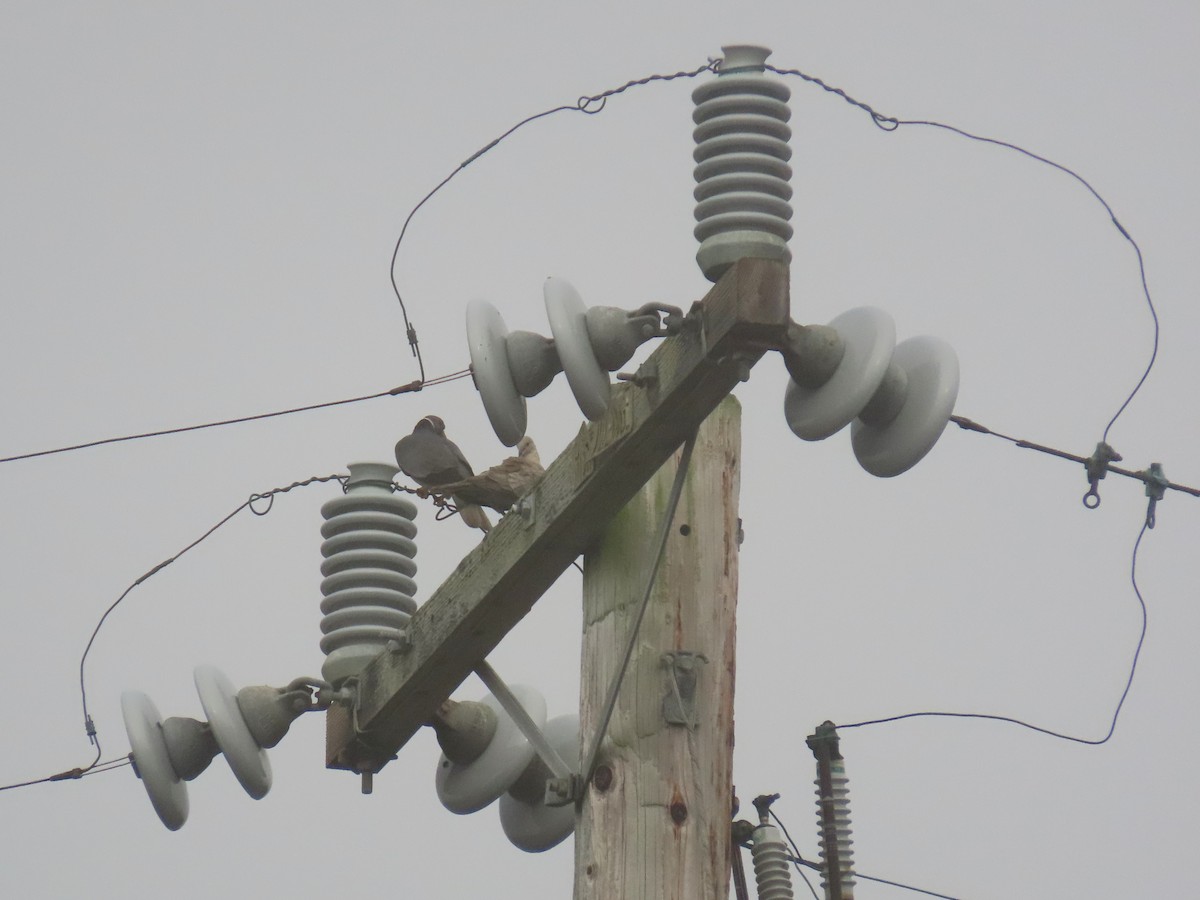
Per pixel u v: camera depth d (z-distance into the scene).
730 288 22.44
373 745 29.59
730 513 26.55
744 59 23.28
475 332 24.81
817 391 23.31
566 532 26.00
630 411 24.45
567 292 23.88
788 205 23.00
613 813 25.11
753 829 27.59
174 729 30.30
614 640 25.80
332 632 29.77
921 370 24.34
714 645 25.89
